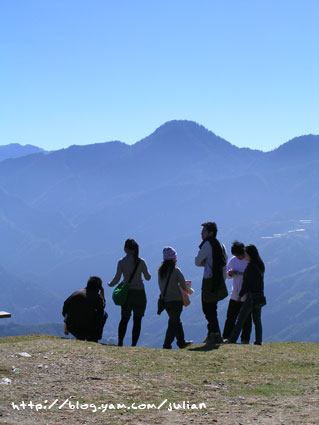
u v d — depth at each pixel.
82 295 11.53
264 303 12.27
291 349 11.27
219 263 11.91
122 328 11.96
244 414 6.18
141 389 7.25
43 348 9.56
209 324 12.20
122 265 11.89
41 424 5.69
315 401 6.75
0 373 7.73
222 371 8.70
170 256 12.12
